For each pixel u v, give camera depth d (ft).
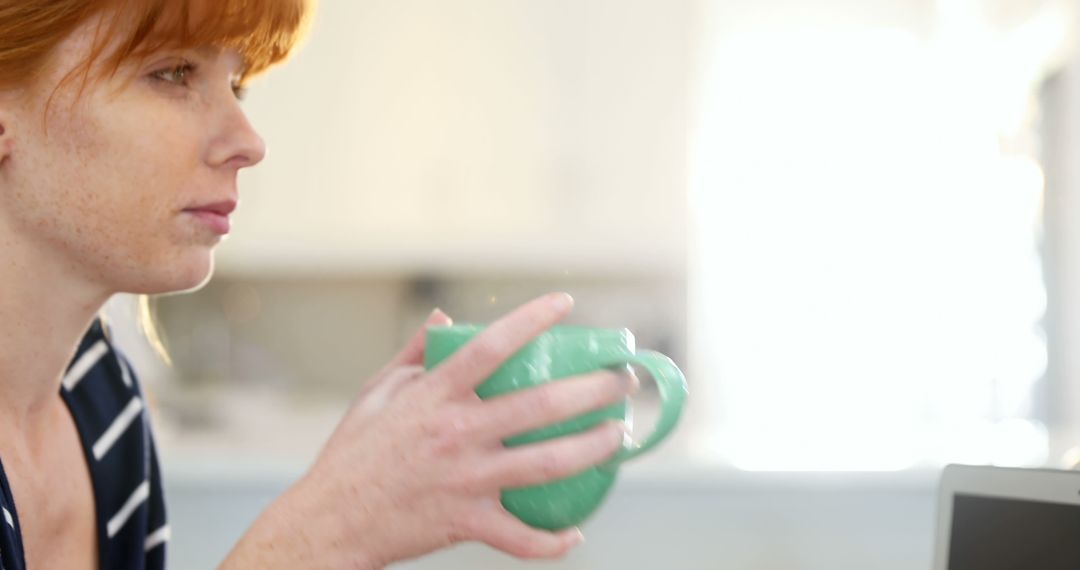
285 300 12.88
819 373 13.05
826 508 7.09
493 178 12.07
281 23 2.34
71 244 2.24
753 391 13.05
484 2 12.00
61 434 2.77
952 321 12.80
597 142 12.05
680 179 12.05
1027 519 2.06
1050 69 11.71
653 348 12.57
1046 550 2.03
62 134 2.15
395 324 12.94
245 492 7.04
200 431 9.99
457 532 1.92
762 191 13.12
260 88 11.91
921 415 12.85
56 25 2.08
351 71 11.97
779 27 12.88
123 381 3.01
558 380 1.88
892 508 7.07
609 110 12.04
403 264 12.55
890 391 12.97
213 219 2.29
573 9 12.01
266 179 12.01
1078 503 2.00
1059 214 11.74
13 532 2.23
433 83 12.00
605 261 12.33
